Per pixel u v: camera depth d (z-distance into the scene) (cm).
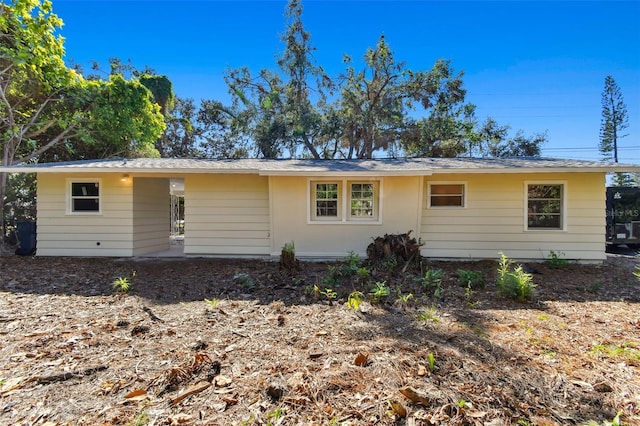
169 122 2094
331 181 840
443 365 277
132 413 218
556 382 255
